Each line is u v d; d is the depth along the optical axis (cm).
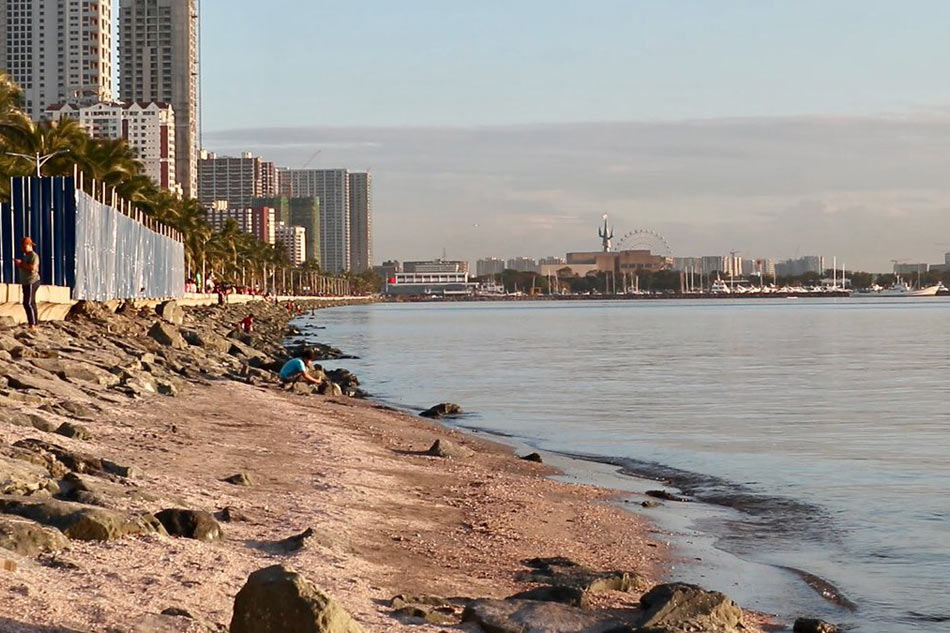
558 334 12888
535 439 3425
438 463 2564
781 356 8425
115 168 9156
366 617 1144
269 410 3388
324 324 16250
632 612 1270
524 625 1167
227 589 1138
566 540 1800
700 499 2352
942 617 1448
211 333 7031
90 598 1030
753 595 1541
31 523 1200
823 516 2152
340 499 1888
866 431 3697
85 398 2727
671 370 6856
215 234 18675
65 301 4991
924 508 2245
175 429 2494
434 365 7250
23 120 8438
